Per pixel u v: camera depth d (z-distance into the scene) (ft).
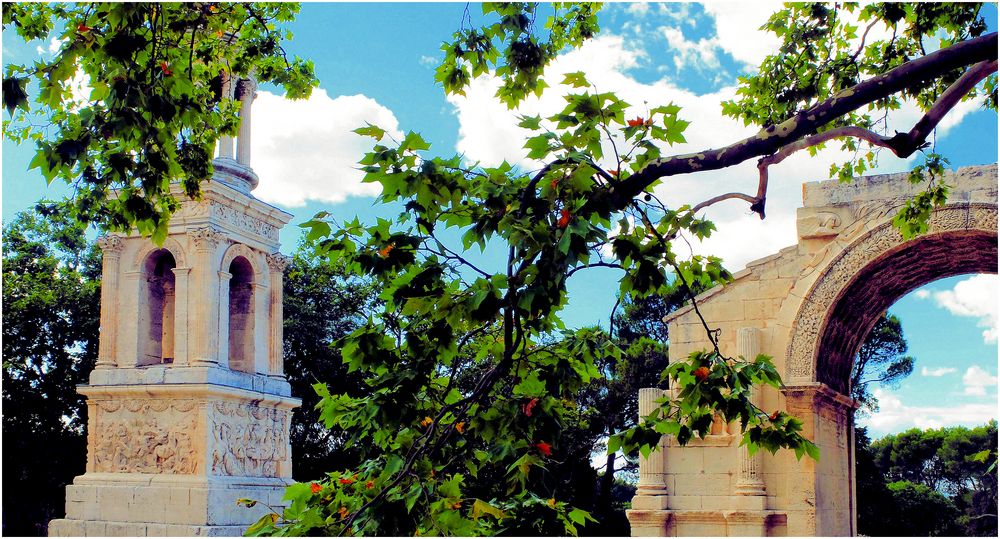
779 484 111.86
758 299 116.88
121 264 139.74
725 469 114.01
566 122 33.55
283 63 74.23
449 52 49.03
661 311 240.53
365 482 34.99
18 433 195.11
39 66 42.52
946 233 108.58
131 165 46.65
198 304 132.57
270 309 147.64
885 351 283.79
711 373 36.09
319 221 34.68
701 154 35.76
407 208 34.53
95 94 46.24
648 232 37.40
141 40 42.16
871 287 119.14
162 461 130.21
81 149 42.04
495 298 31.60
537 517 34.12
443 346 34.14
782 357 114.32
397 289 33.09
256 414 140.15
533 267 31.45
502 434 35.14
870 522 263.08
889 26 61.00
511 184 33.83
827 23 65.51
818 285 114.21
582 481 193.16
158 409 132.05
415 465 33.83
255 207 144.05
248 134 148.25
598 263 34.17
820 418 115.75
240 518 131.13
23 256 210.38
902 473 367.25
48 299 196.54
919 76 37.32
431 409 37.06
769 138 36.06
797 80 66.64
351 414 34.60
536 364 38.11
